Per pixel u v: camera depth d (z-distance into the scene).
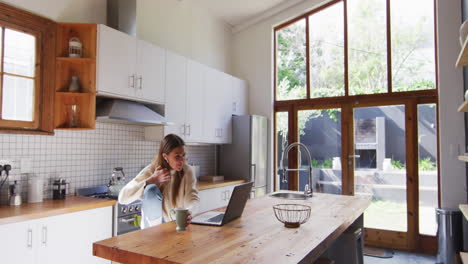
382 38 4.59
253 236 1.65
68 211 2.51
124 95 3.16
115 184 3.26
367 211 4.54
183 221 1.76
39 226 2.34
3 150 2.64
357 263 2.41
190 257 1.33
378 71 4.59
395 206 4.38
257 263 1.26
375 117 4.57
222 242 1.54
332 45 4.92
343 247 2.38
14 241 2.20
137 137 3.82
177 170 2.21
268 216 2.14
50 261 2.40
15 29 2.70
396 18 4.52
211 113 4.50
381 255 4.09
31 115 2.83
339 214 2.23
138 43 3.35
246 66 5.52
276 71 5.36
